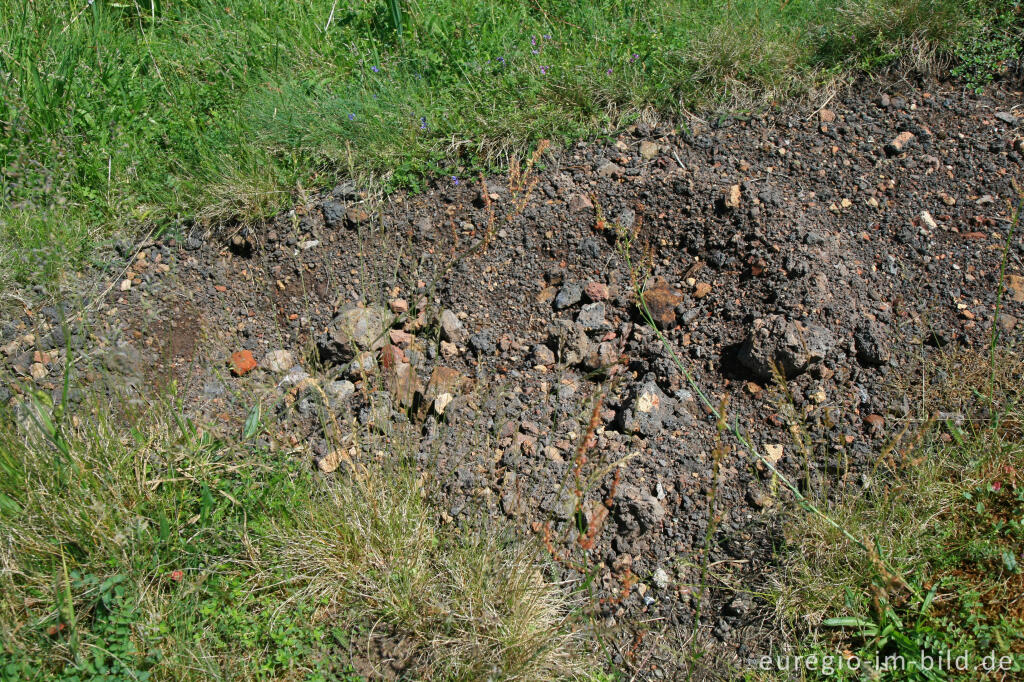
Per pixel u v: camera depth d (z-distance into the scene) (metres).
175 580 2.51
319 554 2.58
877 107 3.91
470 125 3.93
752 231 3.37
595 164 3.81
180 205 3.82
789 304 3.11
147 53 4.49
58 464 2.61
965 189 3.50
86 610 2.44
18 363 3.23
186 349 3.39
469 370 3.25
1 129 3.90
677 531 2.69
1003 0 4.09
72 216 3.73
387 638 2.48
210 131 4.02
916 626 2.34
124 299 3.55
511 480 2.82
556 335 3.26
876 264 3.31
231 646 2.42
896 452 2.75
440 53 4.31
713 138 3.84
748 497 2.74
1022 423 2.74
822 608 2.46
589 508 2.73
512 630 2.43
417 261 3.61
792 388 2.95
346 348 3.28
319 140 3.93
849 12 4.09
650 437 2.90
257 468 2.77
